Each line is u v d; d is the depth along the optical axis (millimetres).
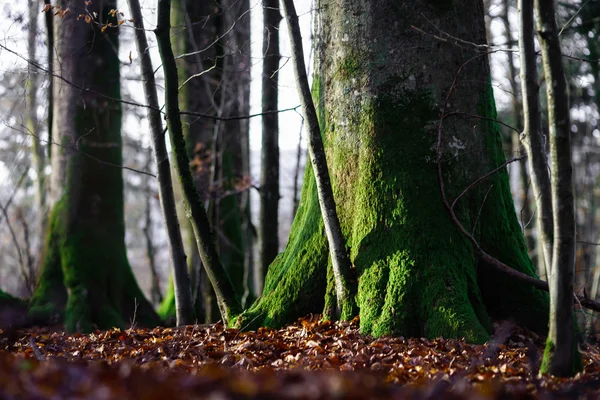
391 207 6543
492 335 6152
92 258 11430
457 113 6262
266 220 12930
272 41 11836
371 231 6586
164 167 8078
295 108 7496
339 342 5797
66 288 11359
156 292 20438
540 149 4867
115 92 11633
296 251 7109
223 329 7000
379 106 6727
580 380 4277
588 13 14594
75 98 11203
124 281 11820
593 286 18641
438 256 6305
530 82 4898
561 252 4430
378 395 3121
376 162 6676
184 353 5719
